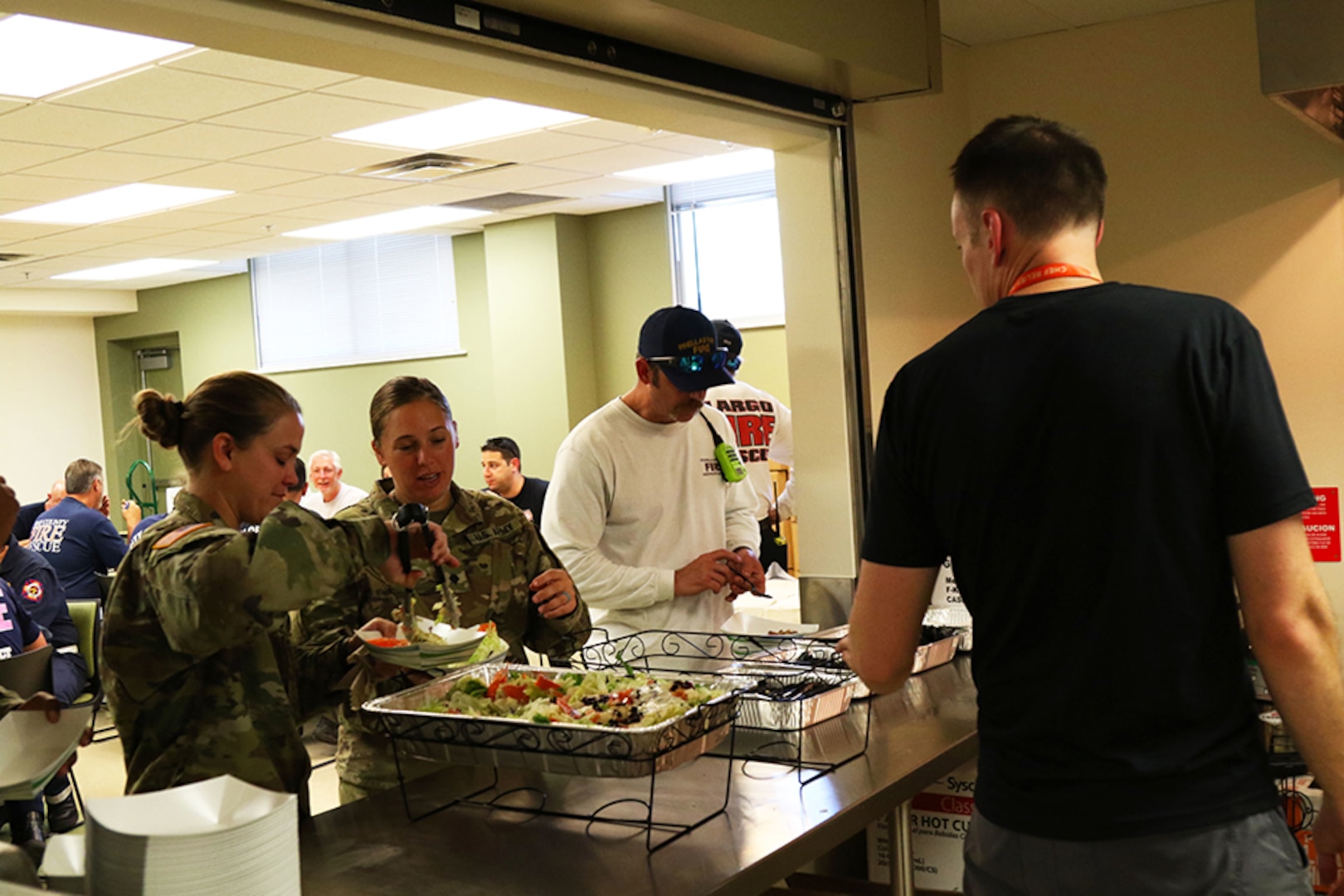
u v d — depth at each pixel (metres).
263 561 1.39
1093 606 1.25
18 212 6.91
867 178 3.05
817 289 2.94
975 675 1.39
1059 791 1.27
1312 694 1.21
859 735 2.00
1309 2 2.28
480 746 1.56
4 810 3.46
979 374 1.33
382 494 2.16
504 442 5.63
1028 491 1.28
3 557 4.60
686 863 1.46
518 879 1.44
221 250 8.88
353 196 7.11
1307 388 3.18
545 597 2.15
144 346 11.59
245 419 1.59
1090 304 1.29
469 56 1.98
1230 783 1.24
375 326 9.53
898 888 1.96
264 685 1.61
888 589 1.44
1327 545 3.17
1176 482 1.23
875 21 2.55
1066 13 3.27
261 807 1.15
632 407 2.71
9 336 11.14
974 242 1.44
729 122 2.57
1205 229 3.28
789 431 3.78
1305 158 3.14
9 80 4.43
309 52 1.84
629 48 2.22
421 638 1.79
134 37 4.04
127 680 1.53
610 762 1.47
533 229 8.36
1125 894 1.24
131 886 1.06
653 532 2.68
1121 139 3.38
